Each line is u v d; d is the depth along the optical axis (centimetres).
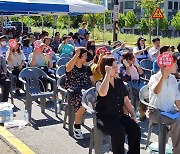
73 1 1407
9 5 1167
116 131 450
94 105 528
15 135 608
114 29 1883
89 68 653
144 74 881
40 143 571
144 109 705
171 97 527
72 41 1355
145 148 559
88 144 572
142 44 1076
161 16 1464
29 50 1133
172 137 486
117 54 1009
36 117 724
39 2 1229
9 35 1880
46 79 795
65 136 609
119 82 493
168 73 514
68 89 615
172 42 3166
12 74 859
